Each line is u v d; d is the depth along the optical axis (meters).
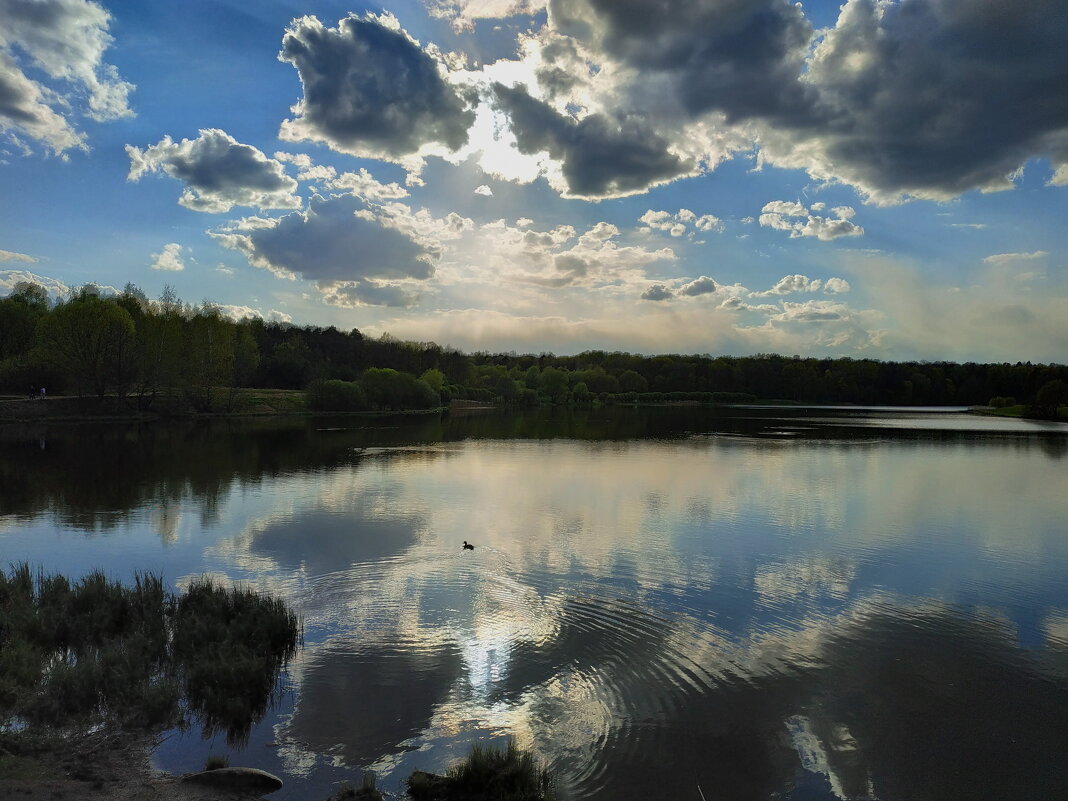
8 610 17.50
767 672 15.69
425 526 30.03
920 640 17.89
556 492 39.97
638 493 40.06
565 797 10.84
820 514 34.56
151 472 46.47
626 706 13.88
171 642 16.03
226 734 12.38
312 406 114.81
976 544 28.53
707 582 22.50
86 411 89.00
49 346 88.81
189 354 98.25
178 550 25.53
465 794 10.51
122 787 10.58
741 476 47.94
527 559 24.67
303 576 22.12
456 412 141.12
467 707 13.55
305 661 15.52
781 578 23.22
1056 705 14.42
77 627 16.44
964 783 11.65
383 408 125.06
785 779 11.56
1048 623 19.25
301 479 44.00
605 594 20.89
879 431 94.88
